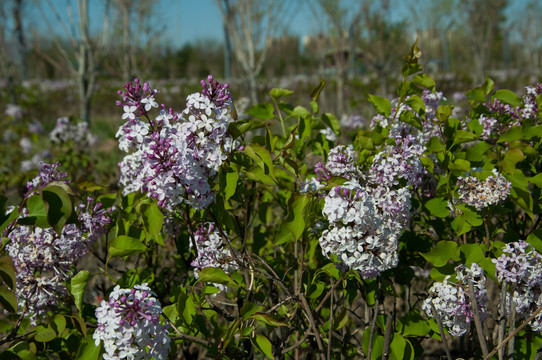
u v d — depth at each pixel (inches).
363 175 28.0
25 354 26.6
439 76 275.4
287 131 34.4
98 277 42.8
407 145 29.7
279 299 32.3
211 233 29.4
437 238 34.6
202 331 26.9
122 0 141.3
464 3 190.4
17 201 30.2
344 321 27.1
